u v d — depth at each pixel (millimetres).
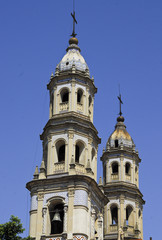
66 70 68750
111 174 79688
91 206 62344
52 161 63406
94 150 66812
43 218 60625
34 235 59906
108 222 76250
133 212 77312
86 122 65812
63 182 61406
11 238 50875
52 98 68250
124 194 77750
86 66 70188
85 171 63188
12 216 52219
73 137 63969
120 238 67750
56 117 65438
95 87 70062
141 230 77812
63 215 61469
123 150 80500
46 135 65938
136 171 81000
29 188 63781
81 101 67312
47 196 61531
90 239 59875
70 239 58031
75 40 73375
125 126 85188
